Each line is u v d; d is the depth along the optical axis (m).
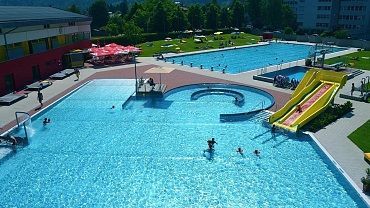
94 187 20.36
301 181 20.56
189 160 23.45
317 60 56.44
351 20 102.50
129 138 27.27
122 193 19.70
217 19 108.94
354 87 36.88
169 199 19.05
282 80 39.72
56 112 33.72
